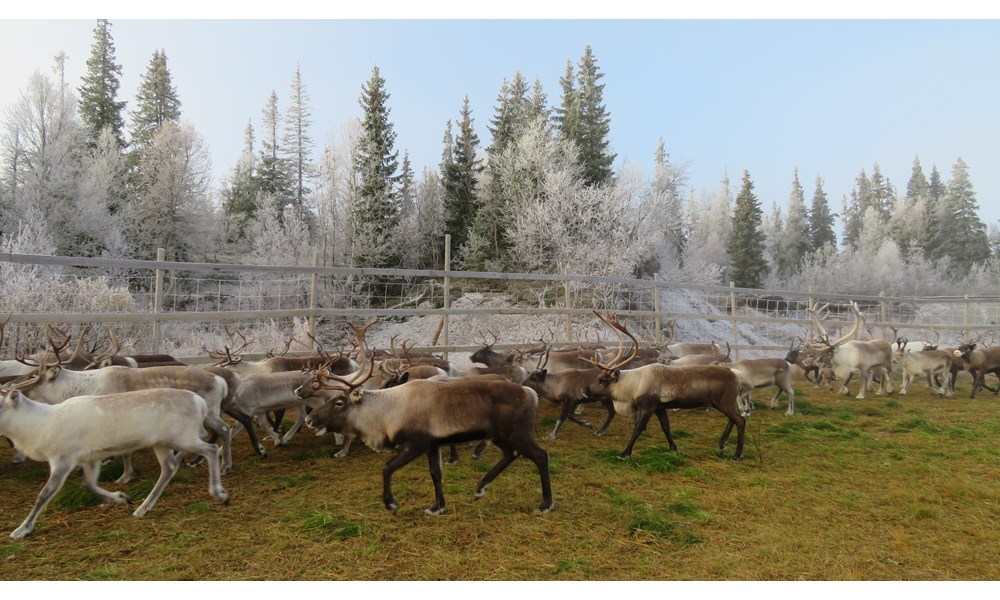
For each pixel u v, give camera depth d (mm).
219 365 8180
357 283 22047
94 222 27891
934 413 10508
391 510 4984
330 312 10461
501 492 5648
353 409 5227
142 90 46938
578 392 8148
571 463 6688
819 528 4863
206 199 37250
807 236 67062
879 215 69875
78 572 3914
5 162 27312
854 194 81625
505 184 32719
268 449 7246
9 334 9445
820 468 6668
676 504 5301
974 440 8148
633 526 4754
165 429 4879
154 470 6227
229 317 9305
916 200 74812
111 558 4129
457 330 19422
